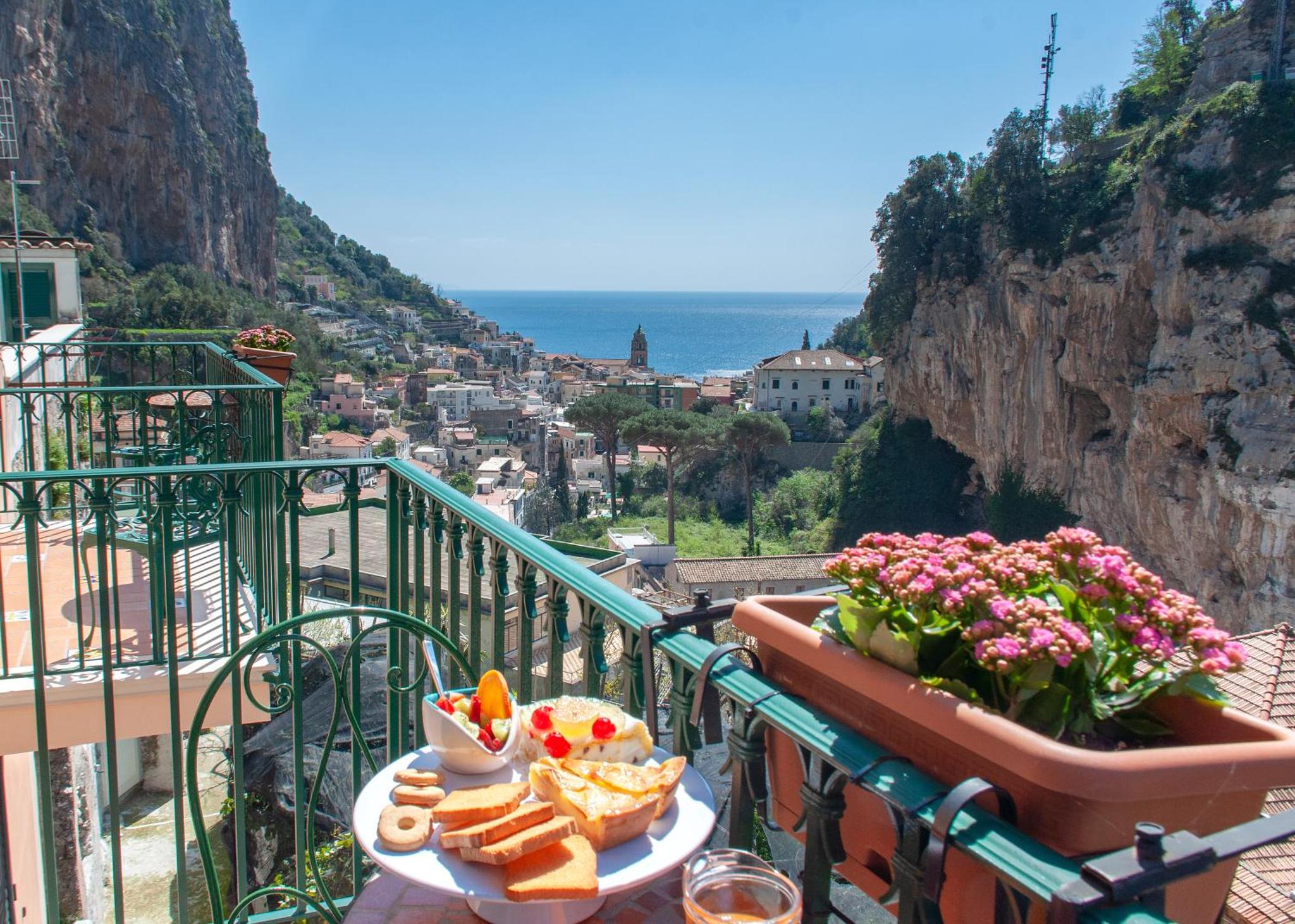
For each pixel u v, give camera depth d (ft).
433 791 5.43
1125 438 130.21
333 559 62.80
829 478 190.70
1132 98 150.51
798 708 4.86
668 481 177.17
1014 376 145.59
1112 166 132.87
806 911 4.79
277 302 393.09
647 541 149.38
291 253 565.53
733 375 643.86
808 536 183.32
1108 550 4.60
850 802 5.03
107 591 9.52
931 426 171.12
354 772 8.68
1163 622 4.26
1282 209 106.42
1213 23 150.71
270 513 15.29
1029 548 4.84
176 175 291.99
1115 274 126.00
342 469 10.26
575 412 198.90
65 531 20.89
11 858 16.12
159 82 282.97
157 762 42.01
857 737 4.49
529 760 5.75
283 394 16.44
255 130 395.75
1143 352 128.16
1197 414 114.32
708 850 4.84
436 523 9.12
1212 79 131.75
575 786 5.05
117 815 9.09
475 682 8.23
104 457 21.07
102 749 36.96
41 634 8.82
